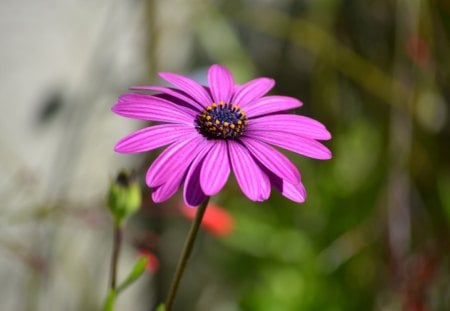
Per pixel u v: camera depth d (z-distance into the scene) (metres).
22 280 0.55
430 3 0.58
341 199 0.61
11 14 0.54
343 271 0.59
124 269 0.60
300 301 0.57
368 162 0.63
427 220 0.61
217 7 0.63
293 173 0.34
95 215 0.52
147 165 0.55
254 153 0.35
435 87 0.60
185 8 0.60
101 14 0.56
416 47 0.57
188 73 0.62
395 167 0.58
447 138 0.62
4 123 0.55
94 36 0.57
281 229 0.60
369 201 0.61
